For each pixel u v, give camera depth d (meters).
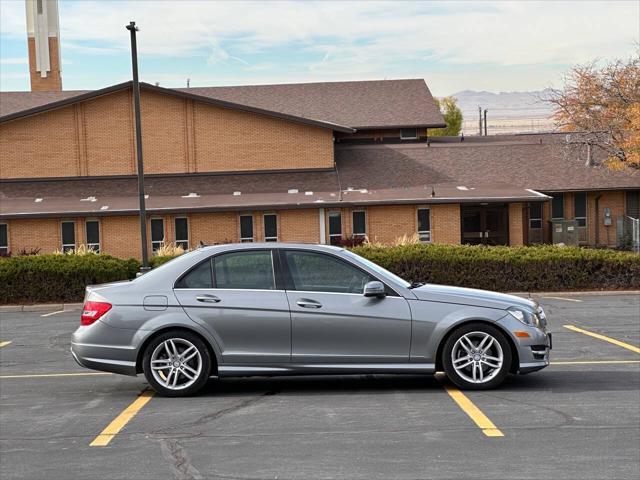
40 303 23.28
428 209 34.56
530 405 8.73
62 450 7.37
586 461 6.73
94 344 9.37
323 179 38.34
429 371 9.39
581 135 36.72
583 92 35.81
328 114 47.00
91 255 24.33
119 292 9.48
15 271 23.23
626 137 34.56
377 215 34.72
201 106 38.78
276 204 34.28
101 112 38.41
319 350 9.33
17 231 34.38
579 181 39.03
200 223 34.81
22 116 38.03
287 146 39.03
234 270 9.53
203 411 8.73
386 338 9.34
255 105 48.00
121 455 7.15
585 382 10.01
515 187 37.69
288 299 9.35
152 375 9.38
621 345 13.17
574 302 20.70
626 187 38.78
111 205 35.09
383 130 46.44
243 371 9.34
